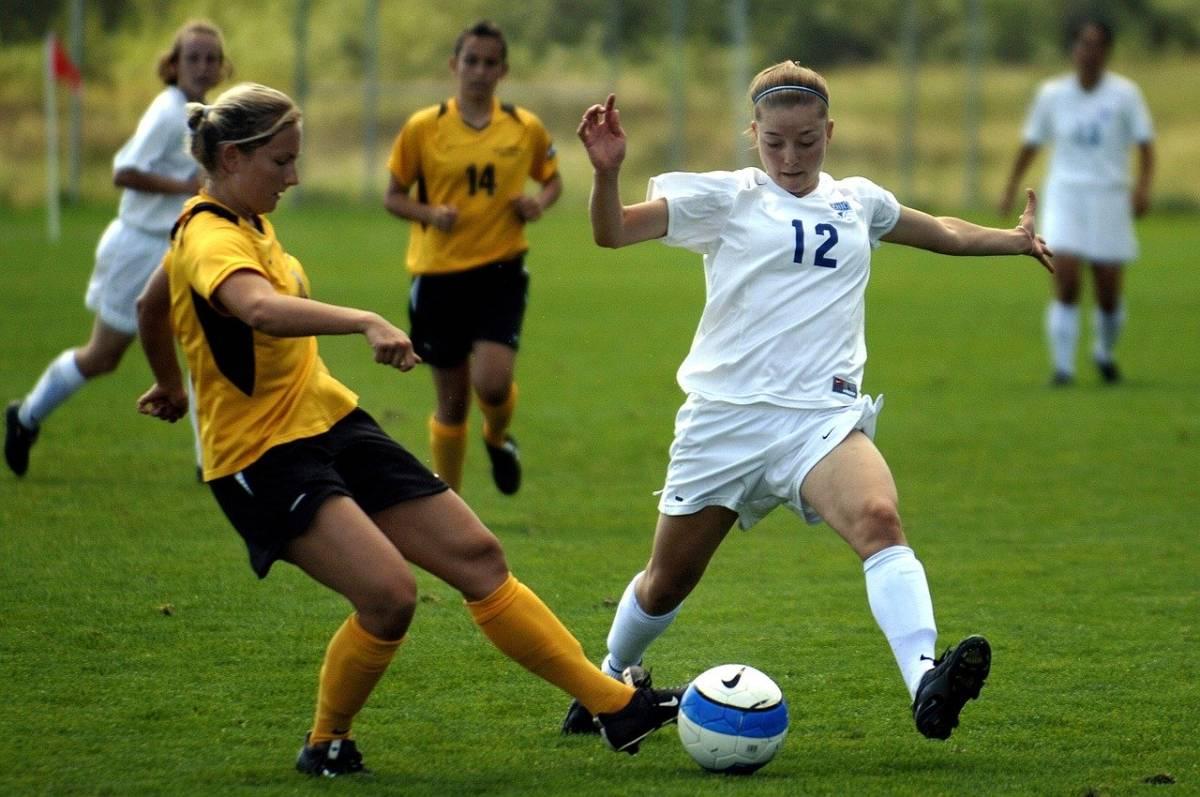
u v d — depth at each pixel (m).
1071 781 15.39
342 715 15.34
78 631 20.52
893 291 69.06
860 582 24.28
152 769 15.48
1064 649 20.50
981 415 39.97
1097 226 44.47
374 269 68.75
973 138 102.69
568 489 31.27
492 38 29.02
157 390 17.48
